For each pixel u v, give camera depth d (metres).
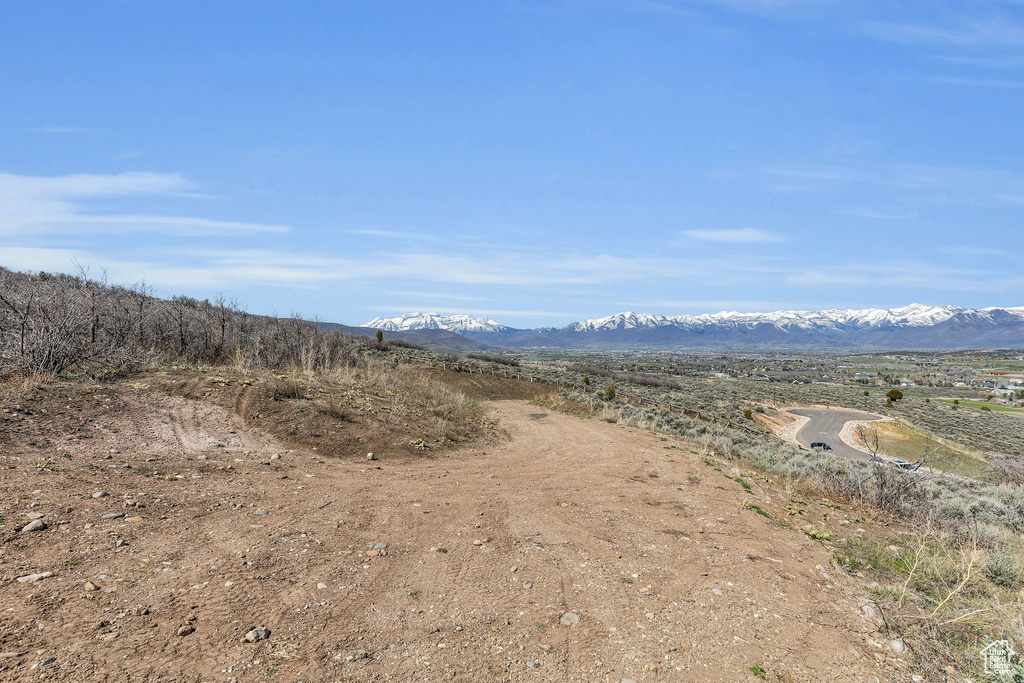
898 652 4.60
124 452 9.04
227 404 13.18
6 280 18.17
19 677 3.31
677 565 6.57
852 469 11.91
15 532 5.34
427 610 4.95
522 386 39.78
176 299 28.94
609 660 4.31
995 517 9.70
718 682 4.04
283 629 4.32
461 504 8.78
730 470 13.34
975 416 73.81
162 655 3.74
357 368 27.31
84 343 14.46
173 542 5.75
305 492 8.44
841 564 6.81
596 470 12.62
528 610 5.13
